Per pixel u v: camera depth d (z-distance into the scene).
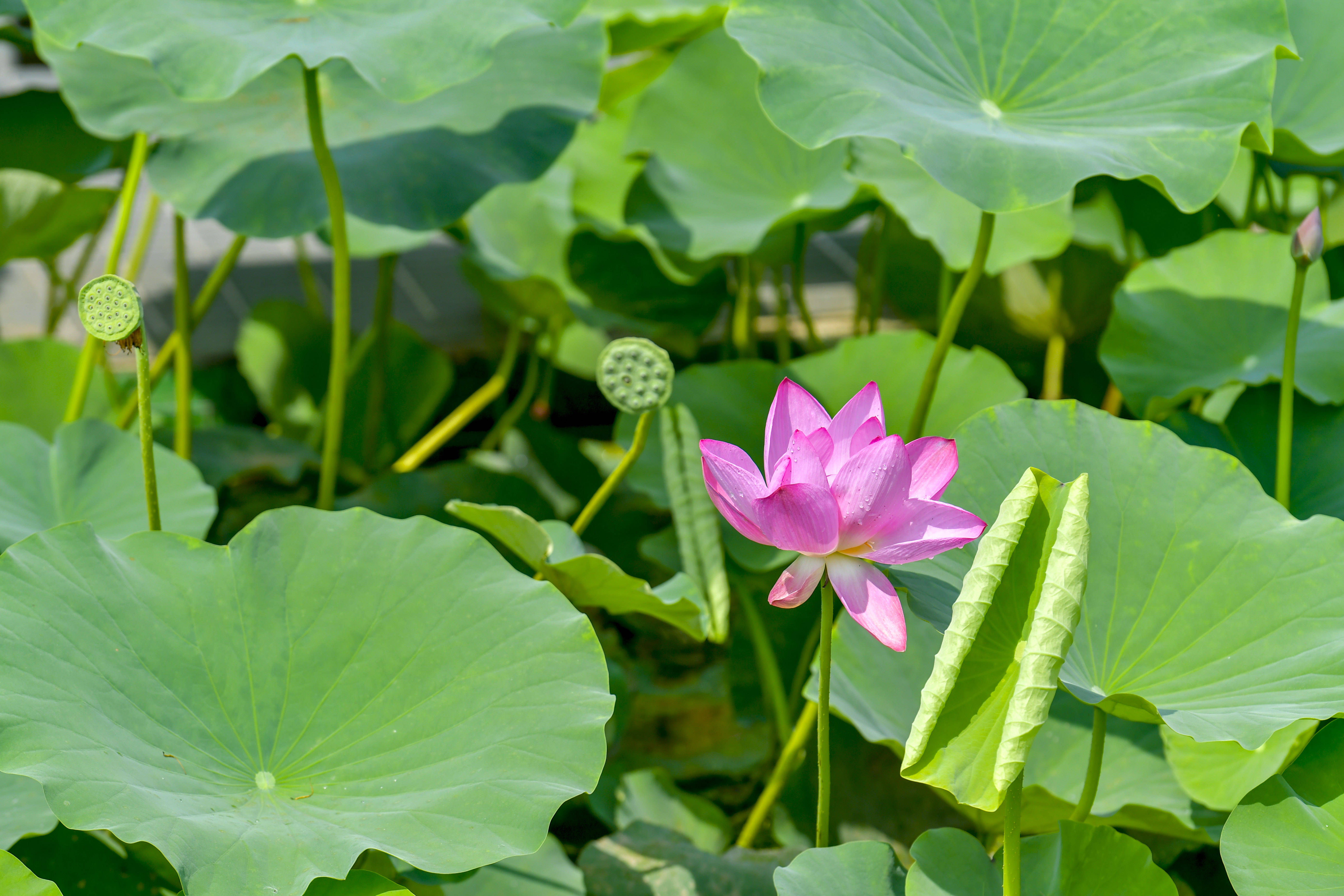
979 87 5.10
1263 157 5.59
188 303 5.52
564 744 4.84
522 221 6.14
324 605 4.91
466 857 4.77
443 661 4.89
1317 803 4.83
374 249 5.66
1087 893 4.82
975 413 5.20
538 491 5.66
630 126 5.64
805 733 5.16
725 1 5.57
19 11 5.41
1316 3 5.39
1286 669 4.87
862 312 6.45
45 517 5.16
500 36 5.06
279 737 4.86
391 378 6.61
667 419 5.11
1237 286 5.35
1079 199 5.80
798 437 4.76
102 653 4.84
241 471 5.59
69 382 5.67
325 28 5.11
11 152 5.61
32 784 4.93
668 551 5.34
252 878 4.73
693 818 5.25
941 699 4.73
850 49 5.05
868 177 5.46
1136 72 5.07
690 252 5.51
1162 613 4.94
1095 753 4.93
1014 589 4.74
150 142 5.53
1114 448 5.00
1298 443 5.27
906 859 5.19
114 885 4.99
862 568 4.77
